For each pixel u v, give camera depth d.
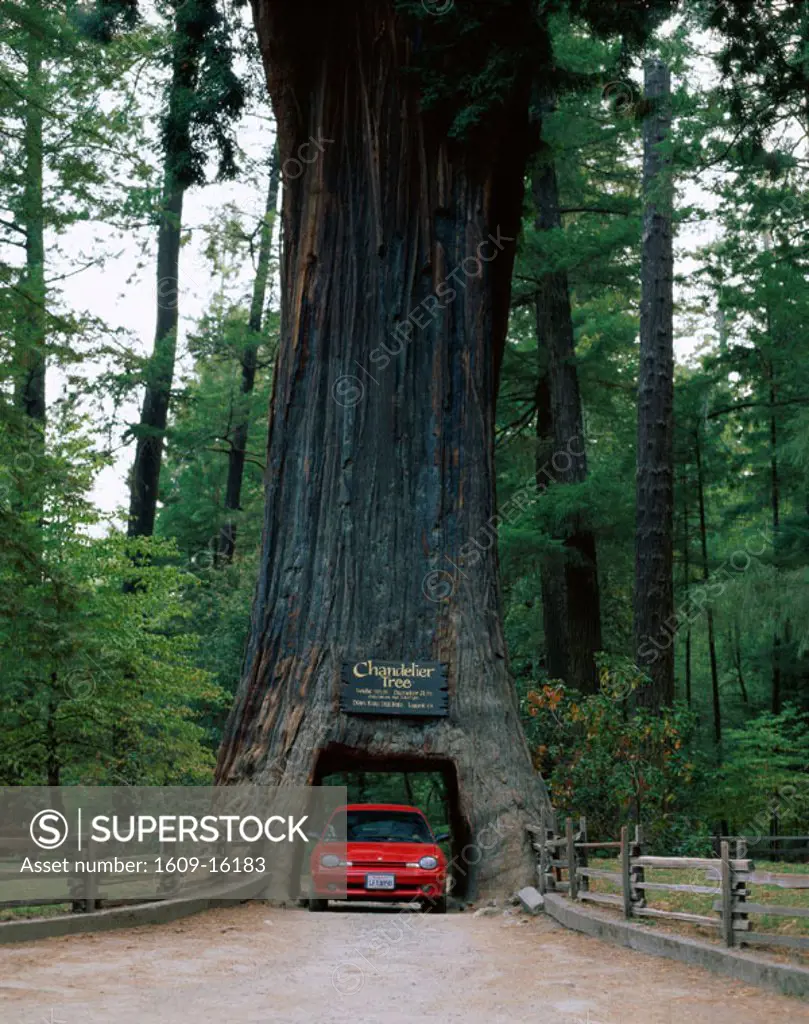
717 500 46.50
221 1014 8.21
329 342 22.14
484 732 20.06
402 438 21.62
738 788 29.41
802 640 26.52
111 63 28.78
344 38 23.09
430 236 22.36
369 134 22.62
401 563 21.03
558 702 23.80
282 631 20.91
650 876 17.20
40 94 27.41
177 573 25.22
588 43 31.98
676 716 24.09
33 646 19.66
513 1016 8.40
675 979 9.91
